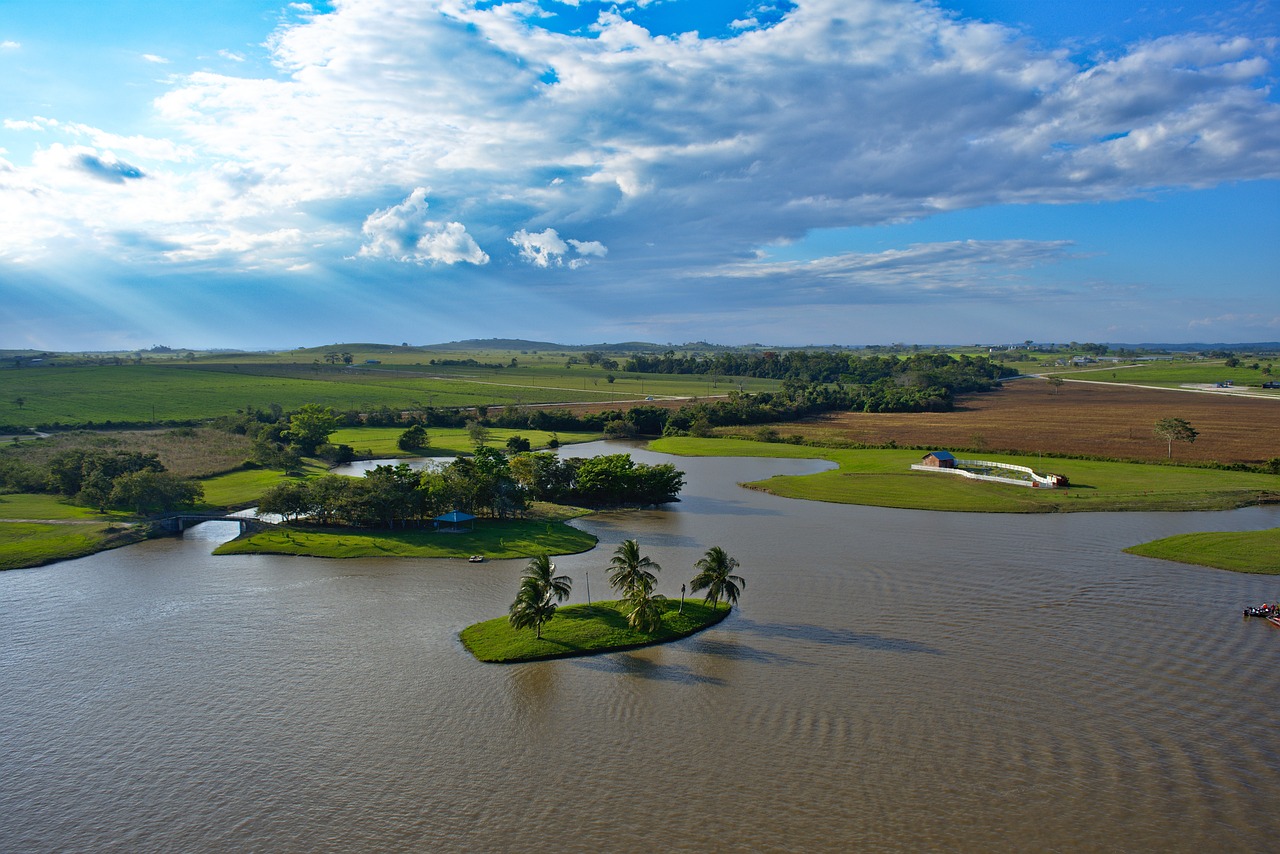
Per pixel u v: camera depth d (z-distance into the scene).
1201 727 61.53
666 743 60.22
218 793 54.97
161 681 72.25
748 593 95.12
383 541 121.12
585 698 67.69
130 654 78.38
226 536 130.12
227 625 86.19
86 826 51.72
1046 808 51.72
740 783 54.94
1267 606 84.94
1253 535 117.75
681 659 75.56
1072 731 61.12
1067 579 99.25
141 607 92.31
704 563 89.31
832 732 61.38
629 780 55.56
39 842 50.19
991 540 120.75
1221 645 77.19
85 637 82.94
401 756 59.12
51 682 72.19
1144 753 58.00
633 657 76.31
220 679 72.50
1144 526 129.50
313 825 51.31
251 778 56.69
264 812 52.78
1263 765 56.25
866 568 105.38
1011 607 88.81
